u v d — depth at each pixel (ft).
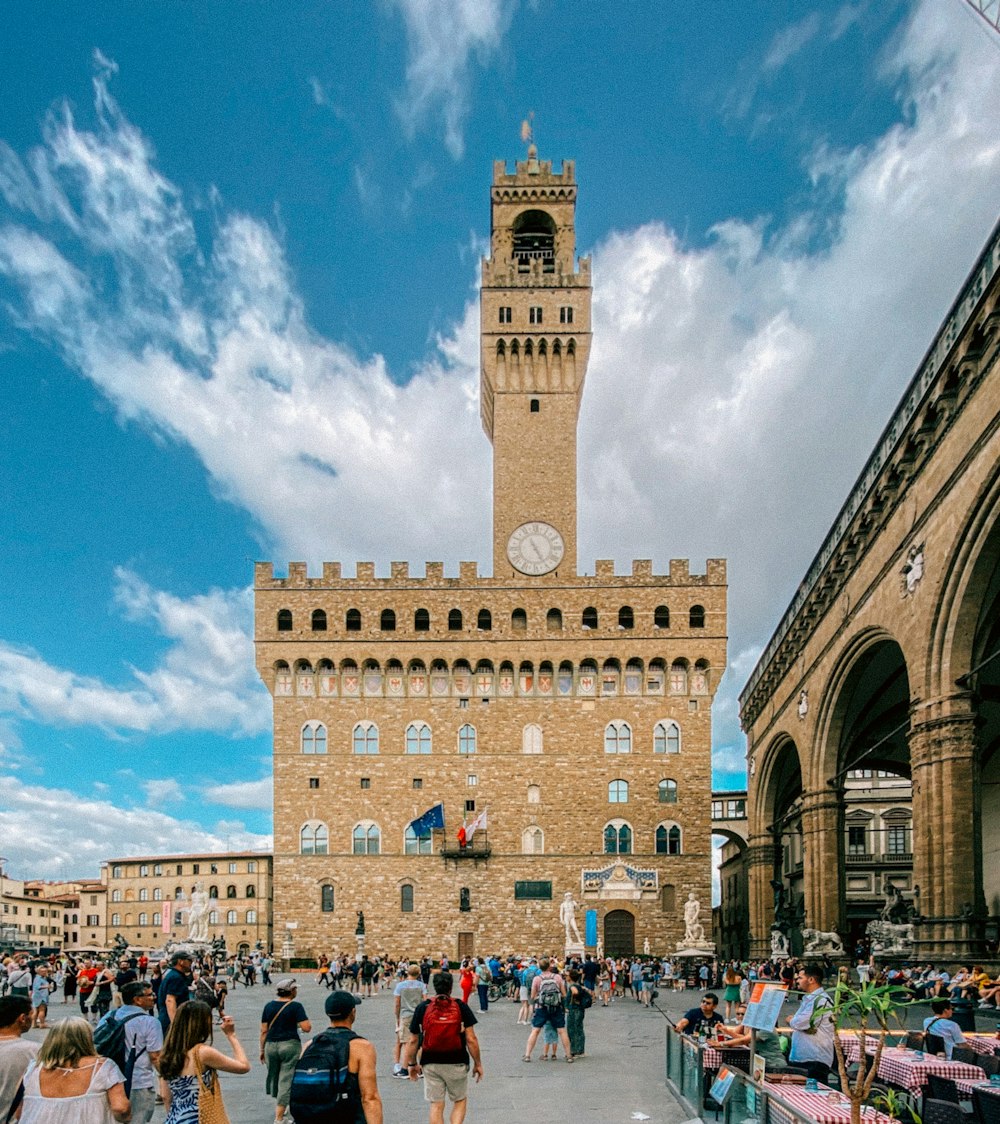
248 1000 206.80
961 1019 92.12
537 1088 90.89
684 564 314.96
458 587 315.17
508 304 343.87
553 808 303.48
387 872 300.61
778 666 257.14
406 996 98.99
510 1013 179.01
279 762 307.37
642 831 302.04
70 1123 41.24
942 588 136.05
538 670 310.45
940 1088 62.75
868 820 376.89
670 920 296.10
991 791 198.29
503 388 339.77
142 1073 56.80
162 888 535.60
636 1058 112.47
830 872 209.97
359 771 306.55
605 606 313.94
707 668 309.83
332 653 311.88
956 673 137.28
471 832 302.04
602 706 309.22
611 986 223.71
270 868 523.29
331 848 302.25
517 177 357.20
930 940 138.41
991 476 119.75
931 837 139.13
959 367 125.18
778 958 232.73
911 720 147.95
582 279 345.31
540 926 296.71
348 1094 45.09
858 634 180.34
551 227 364.58
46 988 137.08
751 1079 58.44
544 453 334.85
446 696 310.45
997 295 113.60
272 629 313.73
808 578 218.79
